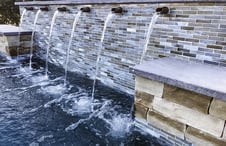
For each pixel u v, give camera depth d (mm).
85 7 3566
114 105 2986
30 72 4312
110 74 3512
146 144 2176
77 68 4211
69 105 2969
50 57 4879
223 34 2102
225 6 2029
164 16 2555
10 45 4895
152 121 2166
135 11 2867
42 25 4855
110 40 3352
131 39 3021
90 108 2898
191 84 1687
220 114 1638
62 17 4203
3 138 2217
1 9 8133
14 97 3168
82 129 2418
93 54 3754
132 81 3139
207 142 1771
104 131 2391
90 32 3684
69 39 4184
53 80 3906
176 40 2514
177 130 1965
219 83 1701
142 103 2211
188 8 2314
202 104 1725
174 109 1937
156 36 2711
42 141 2189
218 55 2186
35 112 2758
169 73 1957
